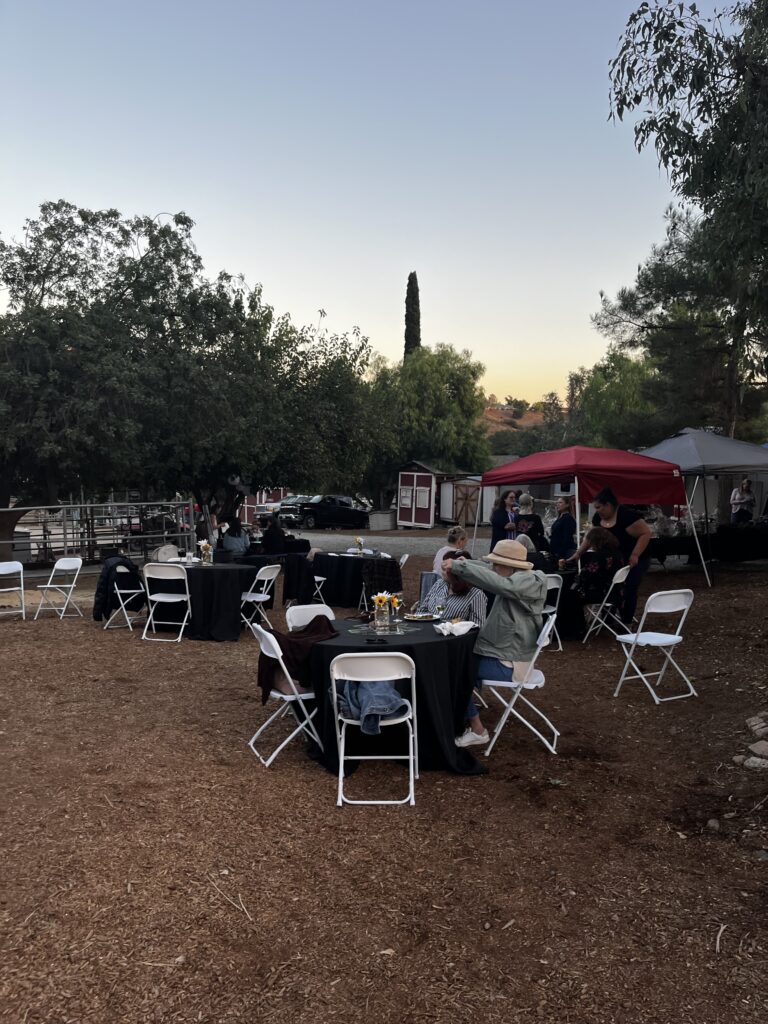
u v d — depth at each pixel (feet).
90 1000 9.44
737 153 22.86
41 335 45.73
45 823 13.96
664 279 58.80
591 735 19.72
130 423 46.44
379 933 11.05
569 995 9.77
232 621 30.58
